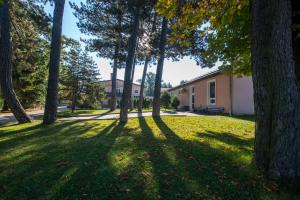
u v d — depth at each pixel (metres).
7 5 11.34
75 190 3.51
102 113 20.91
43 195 3.36
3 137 7.52
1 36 11.45
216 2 6.00
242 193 3.50
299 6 4.98
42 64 21.66
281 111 3.82
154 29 14.76
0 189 3.54
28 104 25.50
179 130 8.77
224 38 7.89
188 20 6.22
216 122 11.41
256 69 4.24
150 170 4.26
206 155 5.18
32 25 14.39
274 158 3.87
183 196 3.38
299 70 5.02
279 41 3.89
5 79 11.60
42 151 5.54
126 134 7.82
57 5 11.12
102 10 17.31
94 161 4.73
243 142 6.69
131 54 11.71
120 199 3.28
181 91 30.11
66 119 13.50
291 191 3.57
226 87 16.98
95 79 26.88
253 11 4.34
